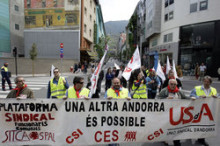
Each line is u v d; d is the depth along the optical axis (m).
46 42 27.97
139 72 4.85
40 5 27.47
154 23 26.09
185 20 20.50
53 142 2.93
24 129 2.87
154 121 3.14
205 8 18.42
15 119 2.83
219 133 4.08
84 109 2.95
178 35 21.64
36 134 2.90
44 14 27.56
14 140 2.86
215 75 18.05
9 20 29.89
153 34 27.89
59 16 27.45
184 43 20.92
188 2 20.00
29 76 17.95
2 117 2.79
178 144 3.36
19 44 32.44
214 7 17.69
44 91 9.20
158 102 3.12
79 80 3.15
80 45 29.20
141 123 3.11
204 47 18.83
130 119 3.08
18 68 22.06
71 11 27.27
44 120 2.89
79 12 27.27
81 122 2.96
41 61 23.12
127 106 3.05
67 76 18.05
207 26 18.42
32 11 27.64
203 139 3.53
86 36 32.03
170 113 3.19
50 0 27.23
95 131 3.01
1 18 28.28
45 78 15.80
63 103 2.90
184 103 3.23
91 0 35.22
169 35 23.47
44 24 27.73
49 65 23.48
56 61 23.77
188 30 20.31
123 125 3.07
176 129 3.23
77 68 23.72
